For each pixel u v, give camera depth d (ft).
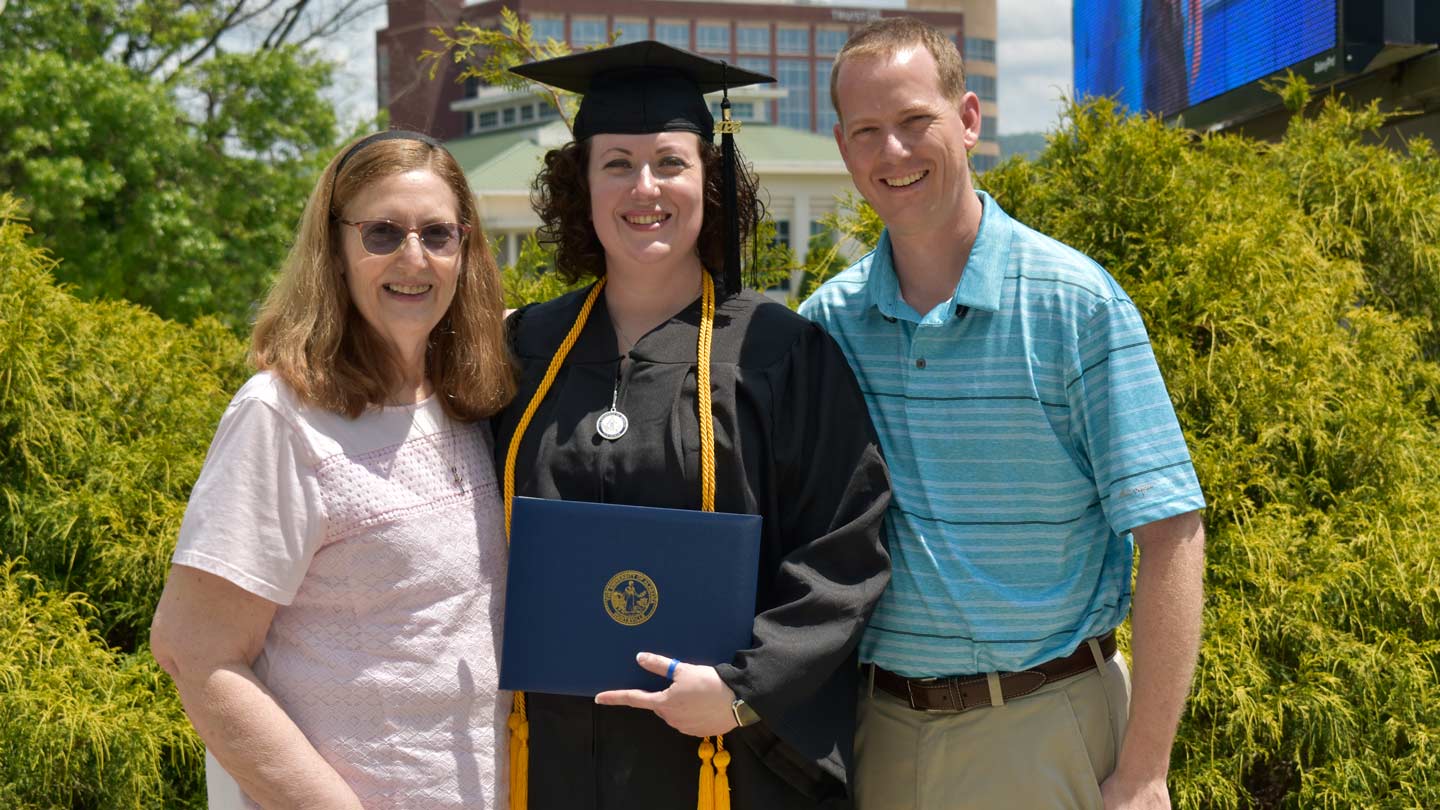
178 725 10.05
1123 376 6.61
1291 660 9.68
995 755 6.90
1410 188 12.42
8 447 11.11
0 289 11.47
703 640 6.37
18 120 42.04
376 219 6.33
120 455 11.44
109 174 41.86
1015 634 6.82
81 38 45.14
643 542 6.42
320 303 6.36
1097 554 7.07
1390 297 12.66
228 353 15.03
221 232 47.50
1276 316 10.67
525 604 6.48
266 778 5.94
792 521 7.02
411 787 6.23
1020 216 12.07
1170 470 6.51
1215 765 9.24
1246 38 16.66
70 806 9.62
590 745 6.77
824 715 6.91
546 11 198.08
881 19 7.21
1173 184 11.26
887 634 7.09
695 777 6.73
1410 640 9.50
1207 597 9.70
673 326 7.22
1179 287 10.64
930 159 6.87
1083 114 12.26
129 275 43.91
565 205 7.63
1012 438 6.85
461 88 153.17
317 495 6.15
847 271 7.81
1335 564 9.64
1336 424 10.62
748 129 99.04
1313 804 9.18
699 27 216.33
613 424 6.91
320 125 49.85
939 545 6.91
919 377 7.08
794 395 7.04
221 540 5.95
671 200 7.11
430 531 6.41
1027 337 6.84
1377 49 14.03
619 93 7.22
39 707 9.46
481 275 6.93
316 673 6.19
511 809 6.82
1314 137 13.43
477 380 6.87
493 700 6.62
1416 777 9.07
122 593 11.03
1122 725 7.15
